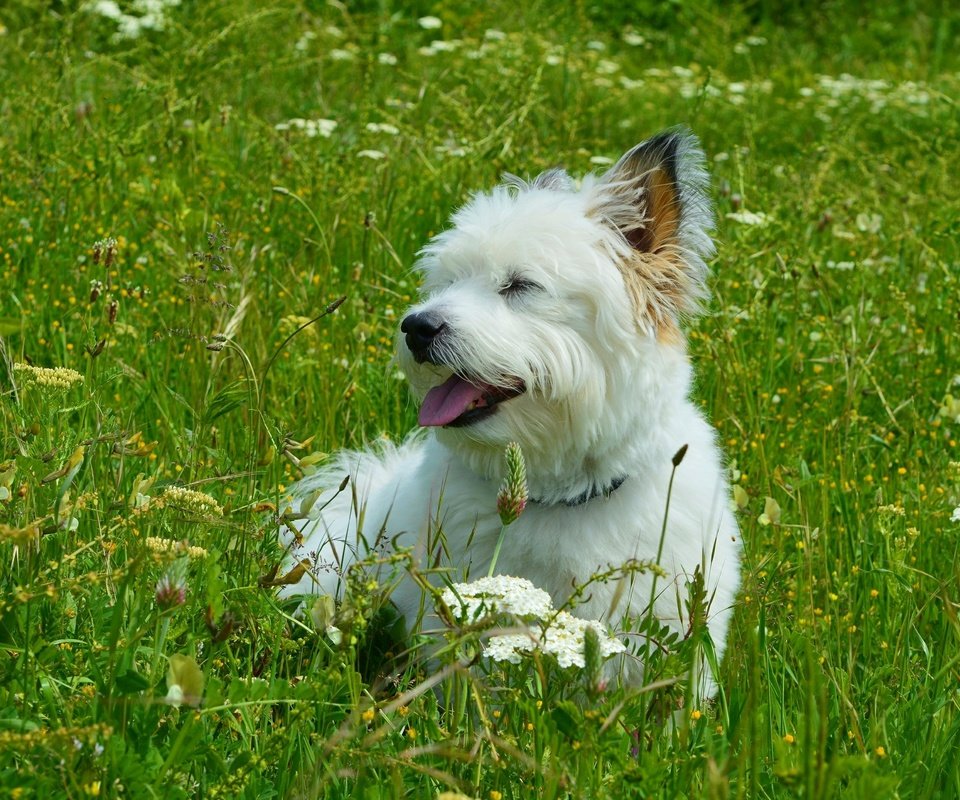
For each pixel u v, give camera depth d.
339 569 4.62
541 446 4.82
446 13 16.94
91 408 5.23
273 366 6.82
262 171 9.62
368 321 7.46
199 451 5.28
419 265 5.48
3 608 3.39
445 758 3.54
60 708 3.58
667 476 4.91
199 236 7.83
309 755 3.61
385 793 3.49
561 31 16.52
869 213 9.87
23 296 7.20
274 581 3.91
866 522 5.80
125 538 4.29
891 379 7.36
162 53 11.67
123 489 4.81
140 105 10.55
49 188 8.57
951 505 5.66
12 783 3.15
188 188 9.05
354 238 8.47
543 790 3.36
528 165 9.40
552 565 4.82
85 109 9.82
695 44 19.81
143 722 3.38
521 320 4.81
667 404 4.98
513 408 4.79
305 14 15.83
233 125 10.88
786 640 4.66
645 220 5.19
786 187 10.41
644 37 19.80
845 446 6.35
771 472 6.15
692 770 3.45
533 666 3.76
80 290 7.45
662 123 13.80
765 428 6.71
